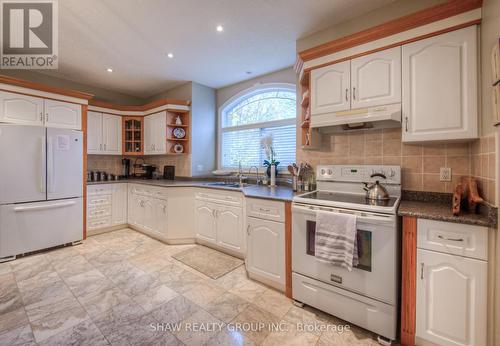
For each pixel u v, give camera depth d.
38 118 2.83
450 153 1.78
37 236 2.81
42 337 1.49
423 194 1.88
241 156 3.79
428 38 1.59
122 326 1.60
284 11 2.04
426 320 1.40
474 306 1.26
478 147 1.51
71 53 2.79
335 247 1.59
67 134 3.04
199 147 3.89
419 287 1.41
